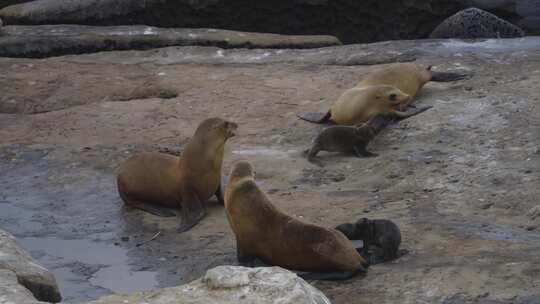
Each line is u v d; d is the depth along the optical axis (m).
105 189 22.77
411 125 24.84
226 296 13.00
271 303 12.71
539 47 33.09
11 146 26.06
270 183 22.12
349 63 32.75
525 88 26.98
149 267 17.95
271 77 31.03
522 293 14.95
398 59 32.31
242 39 38.06
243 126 26.59
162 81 31.22
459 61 30.92
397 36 42.19
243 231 16.91
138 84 31.25
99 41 37.81
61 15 41.81
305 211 20.02
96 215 21.22
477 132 23.83
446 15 41.62
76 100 30.28
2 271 14.33
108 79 31.88
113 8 41.91
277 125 26.50
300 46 38.25
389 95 25.48
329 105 27.78
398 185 21.20
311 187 21.67
